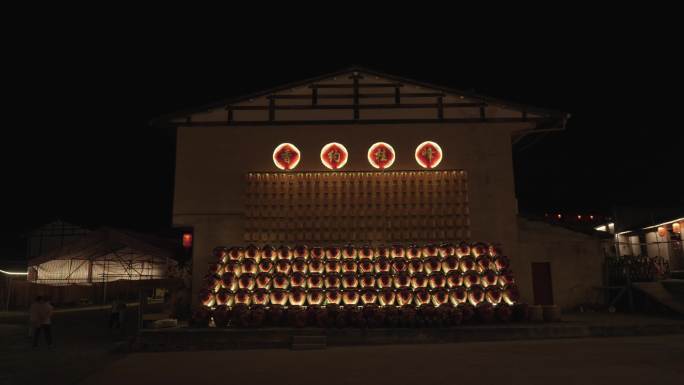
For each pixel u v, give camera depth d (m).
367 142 18.08
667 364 9.14
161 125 18.23
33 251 41.00
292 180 17.78
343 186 17.72
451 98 18.30
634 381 7.80
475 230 17.50
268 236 17.36
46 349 13.63
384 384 8.03
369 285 15.35
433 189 17.72
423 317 13.88
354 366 9.69
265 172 17.89
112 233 26.72
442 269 15.83
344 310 13.95
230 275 15.53
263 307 14.90
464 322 14.30
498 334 13.34
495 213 17.66
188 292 17.97
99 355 12.41
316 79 18.28
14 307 31.61
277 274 15.56
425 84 18.20
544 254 18.06
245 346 13.11
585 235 18.34
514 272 17.36
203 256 17.38
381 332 13.36
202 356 11.59
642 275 18.55
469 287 15.23
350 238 17.31
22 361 11.56
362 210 17.55
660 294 17.11
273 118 18.19
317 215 17.48
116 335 16.97
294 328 13.62
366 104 18.27
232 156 18.02
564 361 9.62
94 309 30.95
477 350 11.35
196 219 17.62
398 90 18.31
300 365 9.99
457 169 17.89
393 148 18.02
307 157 17.97
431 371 8.98
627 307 17.95
